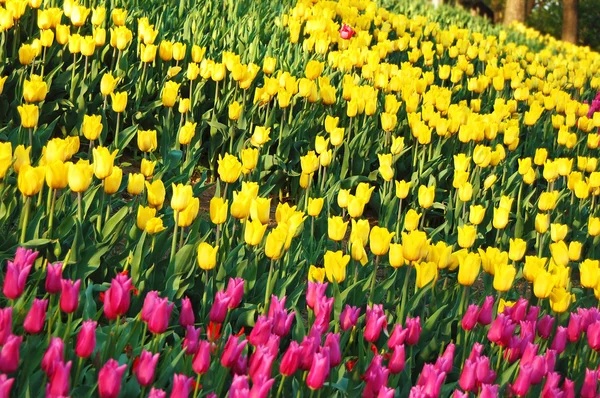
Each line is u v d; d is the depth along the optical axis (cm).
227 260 435
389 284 449
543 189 834
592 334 385
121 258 439
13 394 303
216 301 335
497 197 718
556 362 431
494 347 413
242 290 349
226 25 995
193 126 583
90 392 292
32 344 306
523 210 725
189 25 894
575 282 671
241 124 739
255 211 427
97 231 440
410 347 373
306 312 498
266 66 768
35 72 732
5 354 262
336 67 909
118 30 731
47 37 682
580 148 947
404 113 837
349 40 1045
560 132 827
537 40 2181
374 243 421
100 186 459
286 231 398
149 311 322
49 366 273
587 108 973
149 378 286
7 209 437
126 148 751
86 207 457
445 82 1159
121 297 310
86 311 356
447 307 456
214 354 337
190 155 657
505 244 687
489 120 800
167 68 794
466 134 736
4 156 381
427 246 430
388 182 736
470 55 1224
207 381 326
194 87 796
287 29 1072
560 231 537
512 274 407
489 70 1067
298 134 746
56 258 419
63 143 426
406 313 423
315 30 1036
